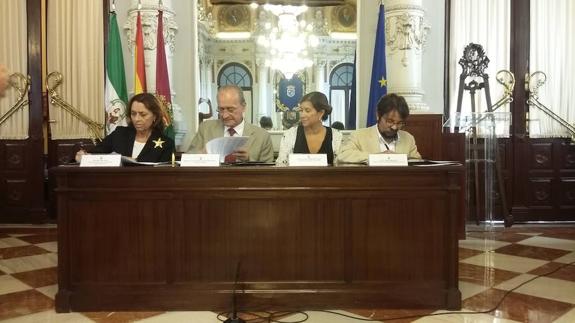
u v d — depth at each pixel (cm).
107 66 512
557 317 272
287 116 665
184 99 564
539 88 584
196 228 281
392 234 282
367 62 577
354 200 280
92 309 281
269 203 280
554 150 591
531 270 375
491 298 306
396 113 324
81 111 562
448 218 280
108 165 283
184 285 280
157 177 279
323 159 289
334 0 630
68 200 279
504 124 579
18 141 574
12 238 502
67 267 280
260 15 665
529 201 590
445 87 577
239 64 662
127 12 542
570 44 583
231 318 256
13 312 281
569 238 504
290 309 280
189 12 561
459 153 488
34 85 570
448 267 281
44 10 569
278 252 281
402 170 278
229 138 296
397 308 281
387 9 545
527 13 580
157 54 515
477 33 576
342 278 282
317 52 647
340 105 645
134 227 280
